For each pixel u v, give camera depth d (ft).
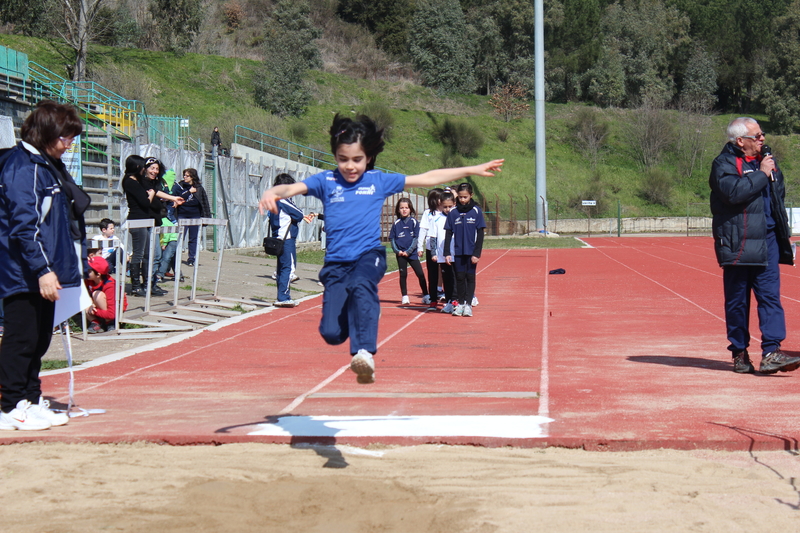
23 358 16.42
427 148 202.28
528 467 13.57
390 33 268.21
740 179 21.06
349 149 13.85
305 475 13.32
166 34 194.49
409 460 14.11
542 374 23.07
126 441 15.57
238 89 184.65
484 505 11.76
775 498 11.90
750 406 17.93
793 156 231.91
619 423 16.19
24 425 16.25
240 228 81.76
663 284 56.29
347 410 18.20
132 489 12.75
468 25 260.83
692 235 183.21
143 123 95.30
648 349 27.94
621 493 12.19
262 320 36.94
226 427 16.34
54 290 15.65
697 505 11.63
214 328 33.99
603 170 218.38
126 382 22.53
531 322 36.68
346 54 251.80
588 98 268.00
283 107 187.73
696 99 256.73
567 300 46.88
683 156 227.40
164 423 16.93
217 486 12.78
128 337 30.99
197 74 183.52
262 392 20.86
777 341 22.06
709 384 20.93
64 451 15.05
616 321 36.60
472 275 39.14
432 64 251.80
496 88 259.60
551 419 16.70
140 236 41.04
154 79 171.83
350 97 220.02
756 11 284.82
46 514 11.66
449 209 39.99
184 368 24.88
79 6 143.02
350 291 13.69
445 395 19.95
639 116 231.71
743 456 14.12
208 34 220.23
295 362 25.96
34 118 16.01
